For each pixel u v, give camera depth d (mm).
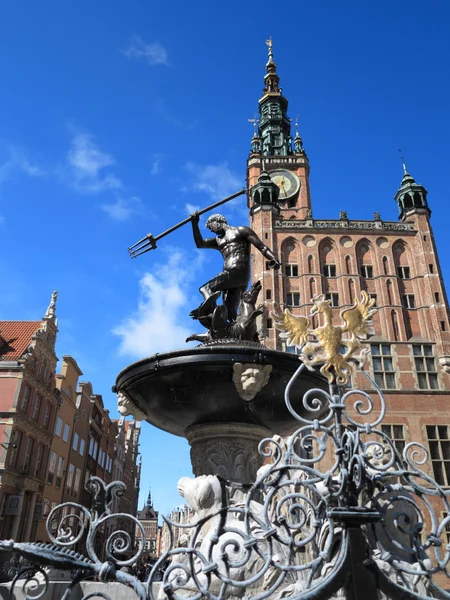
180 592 4105
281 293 29406
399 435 25203
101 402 47688
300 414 5676
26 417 28781
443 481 24125
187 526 2867
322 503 3010
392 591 2674
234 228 6660
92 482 3217
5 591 4426
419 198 32469
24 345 31453
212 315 5957
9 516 26141
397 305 29141
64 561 2846
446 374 27016
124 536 2988
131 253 6742
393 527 4152
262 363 5051
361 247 31547
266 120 45688
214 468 5602
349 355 3268
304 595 2572
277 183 40125
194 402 5469
